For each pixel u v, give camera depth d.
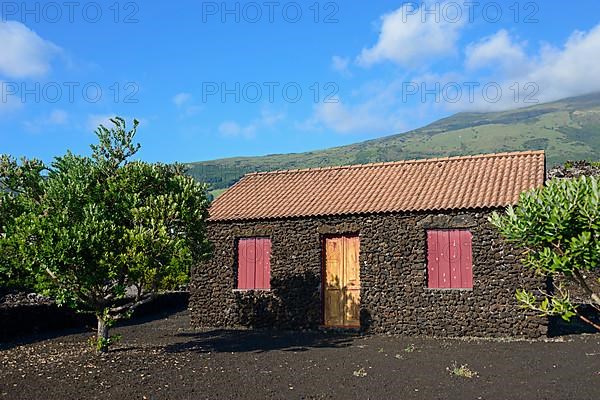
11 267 13.76
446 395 10.00
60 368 12.60
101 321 14.61
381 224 18.30
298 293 19.34
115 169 14.48
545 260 7.07
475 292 16.92
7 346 16.09
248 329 19.88
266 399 9.97
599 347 14.60
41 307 19.19
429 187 19.11
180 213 13.95
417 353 14.35
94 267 13.18
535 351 14.20
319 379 11.45
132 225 13.96
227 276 20.52
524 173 18.47
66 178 13.73
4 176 14.45
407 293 17.70
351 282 19.06
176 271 13.93
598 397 9.59
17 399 10.05
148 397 10.17
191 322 20.84
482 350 14.53
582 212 6.70
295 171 23.56
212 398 10.05
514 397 9.76
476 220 17.08
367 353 14.53
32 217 12.75
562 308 7.36
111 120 14.62
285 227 19.77
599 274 22.62
